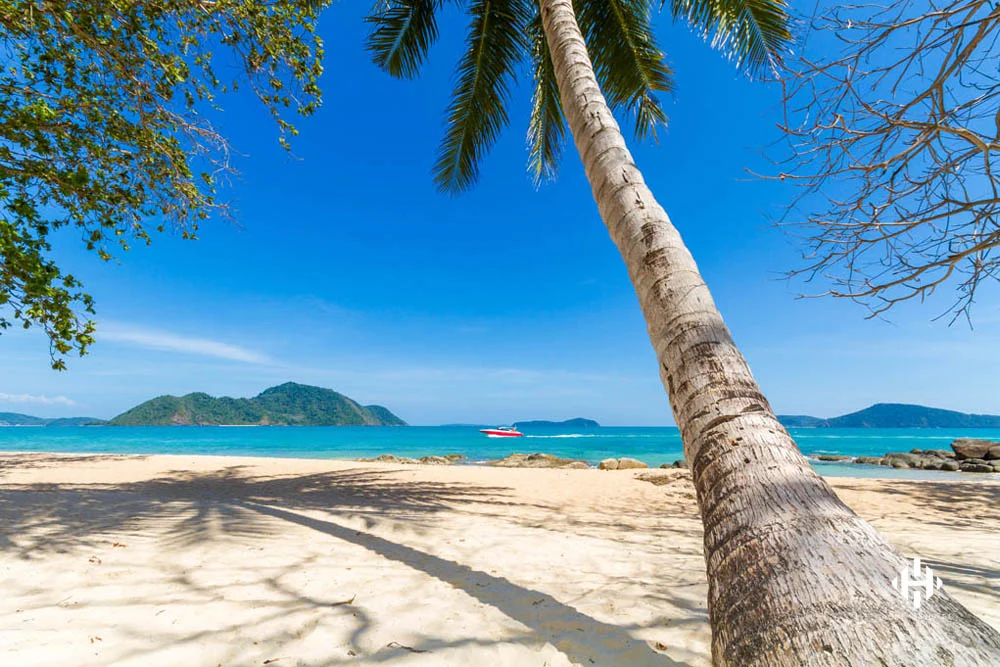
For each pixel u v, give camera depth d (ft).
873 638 3.58
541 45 25.90
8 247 16.72
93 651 6.26
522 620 8.19
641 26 24.38
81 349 19.39
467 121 27.43
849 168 10.86
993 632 3.77
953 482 35.32
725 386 5.99
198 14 19.53
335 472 36.76
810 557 4.26
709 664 6.79
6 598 8.04
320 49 22.09
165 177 22.39
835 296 12.26
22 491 21.43
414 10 25.63
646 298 7.38
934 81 9.62
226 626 7.33
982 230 10.41
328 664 6.30
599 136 9.71
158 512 15.98
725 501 5.16
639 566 12.18
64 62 19.45
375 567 11.10
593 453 95.66
